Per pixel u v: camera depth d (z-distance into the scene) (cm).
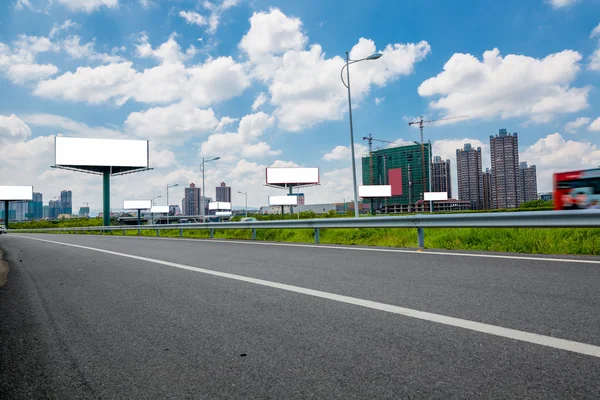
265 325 351
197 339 321
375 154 17875
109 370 265
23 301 500
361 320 353
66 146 5347
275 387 229
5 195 8475
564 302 386
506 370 239
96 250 1272
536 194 16588
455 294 436
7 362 284
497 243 948
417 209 16650
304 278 572
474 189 17488
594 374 230
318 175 9356
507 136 16750
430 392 215
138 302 467
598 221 698
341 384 229
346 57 2173
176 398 221
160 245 1414
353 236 1442
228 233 2250
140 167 5809
